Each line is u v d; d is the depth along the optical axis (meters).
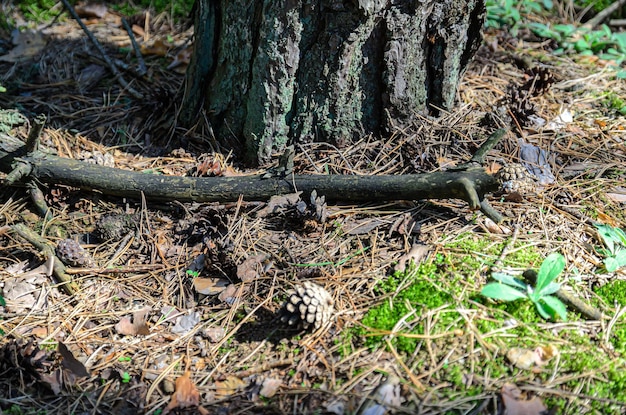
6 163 0.77
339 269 0.68
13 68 0.98
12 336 0.65
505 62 1.01
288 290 0.67
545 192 0.77
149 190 0.76
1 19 1.09
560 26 1.06
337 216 0.74
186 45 1.03
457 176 0.71
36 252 0.71
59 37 1.06
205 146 0.85
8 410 0.59
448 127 0.83
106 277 0.70
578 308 0.64
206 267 0.70
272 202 0.75
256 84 0.78
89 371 0.62
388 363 0.61
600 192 0.77
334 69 0.77
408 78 0.80
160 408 0.59
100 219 0.74
